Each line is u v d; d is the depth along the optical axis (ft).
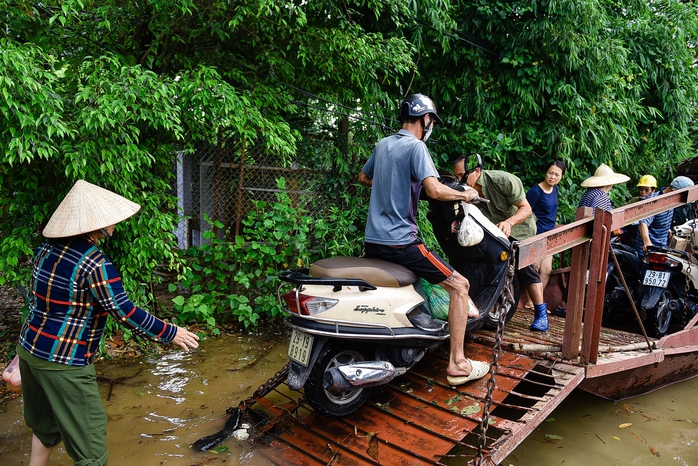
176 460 9.00
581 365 10.58
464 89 21.30
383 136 18.81
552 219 15.66
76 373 7.32
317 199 18.47
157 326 7.69
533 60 20.44
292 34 15.66
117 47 14.08
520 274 12.91
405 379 10.73
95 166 11.89
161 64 14.49
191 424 10.39
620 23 22.91
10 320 15.52
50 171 12.62
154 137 14.46
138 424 10.35
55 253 7.36
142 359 13.76
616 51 20.54
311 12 16.71
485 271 11.96
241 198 17.08
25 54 10.34
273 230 16.99
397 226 9.48
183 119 14.03
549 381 10.67
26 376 7.61
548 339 12.33
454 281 9.66
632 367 11.57
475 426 8.96
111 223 7.52
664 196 12.06
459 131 21.21
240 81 15.81
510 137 20.45
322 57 16.07
